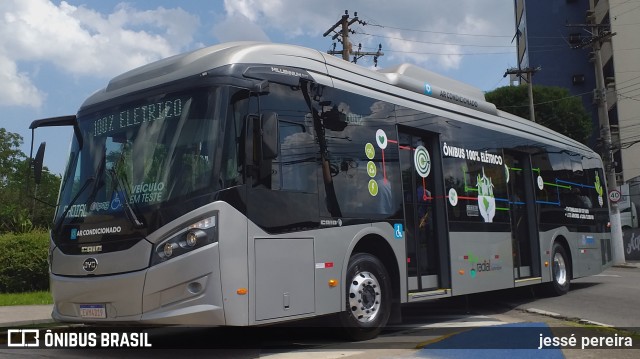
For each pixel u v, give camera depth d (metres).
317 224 7.29
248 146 6.63
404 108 9.30
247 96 6.80
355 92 8.38
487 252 10.74
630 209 36.84
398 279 8.46
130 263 6.47
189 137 6.66
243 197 6.52
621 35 44.41
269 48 7.37
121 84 7.62
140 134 7.03
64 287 6.94
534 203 12.89
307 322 7.72
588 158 16.45
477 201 10.73
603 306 11.80
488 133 11.57
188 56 7.17
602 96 30.92
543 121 43.22
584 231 15.15
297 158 7.23
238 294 6.29
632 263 28.81
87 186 7.19
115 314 6.56
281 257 6.78
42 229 17.88
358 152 8.18
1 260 15.55
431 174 9.85
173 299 6.26
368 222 8.06
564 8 53.34
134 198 6.71
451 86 11.33
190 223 6.30
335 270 7.44
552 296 13.46
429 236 9.54
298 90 7.47
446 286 9.56
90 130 7.52
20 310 11.72
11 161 51.50
